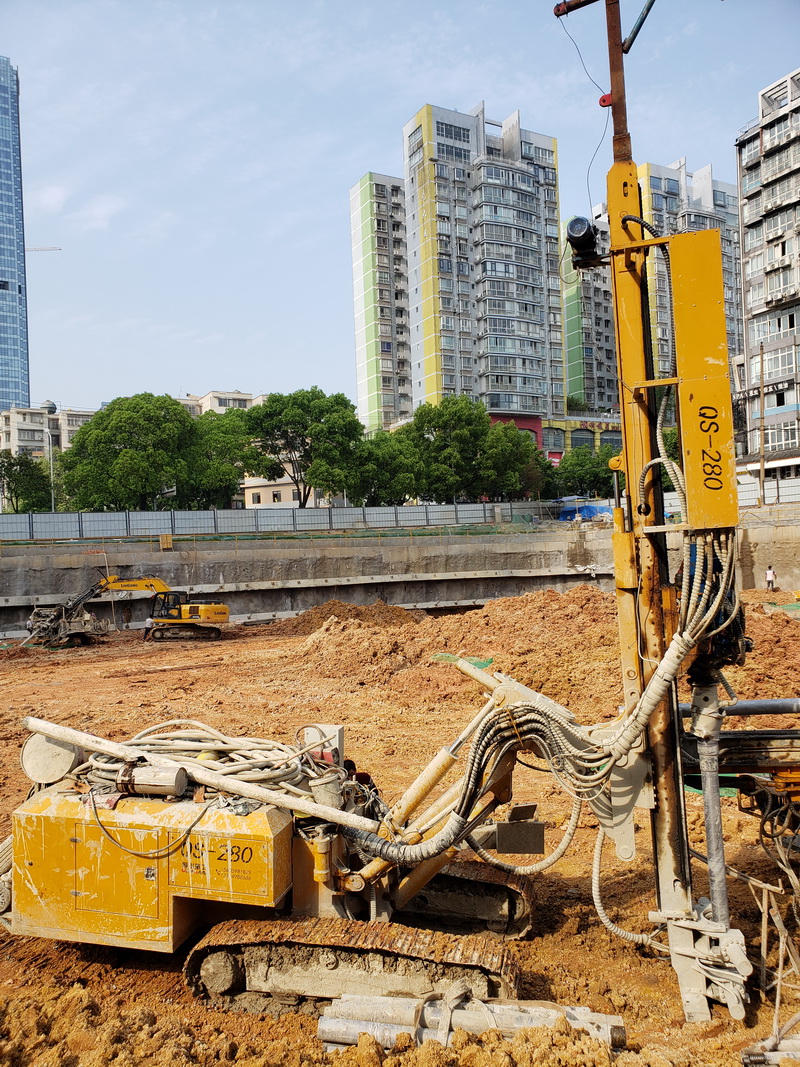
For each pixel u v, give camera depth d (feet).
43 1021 13.93
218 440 173.06
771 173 180.75
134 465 147.64
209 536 132.16
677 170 317.63
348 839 15.47
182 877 14.71
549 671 47.24
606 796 14.61
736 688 40.09
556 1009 13.34
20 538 128.26
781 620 54.08
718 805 13.97
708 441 13.05
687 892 14.20
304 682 56.44
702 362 13.08
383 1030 12.92
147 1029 13.65
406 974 14.08
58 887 15.35
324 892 15.29
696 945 14.07
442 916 18.03
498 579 130.82
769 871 20.40
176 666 68.54
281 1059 12.87
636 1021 14.24
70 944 17.66
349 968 14.33
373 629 67.21
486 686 15.64
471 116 272.92
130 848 14.98
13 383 653.30
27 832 15.56
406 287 290.56
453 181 268.41
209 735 17.54
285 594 118.32
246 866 14.44
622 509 14.70
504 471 194.59
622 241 14.16
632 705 14.38
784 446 181.57
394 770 33.19
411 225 278.87
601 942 17.44
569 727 14.53
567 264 324.80
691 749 15.29
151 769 15.76
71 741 16.42
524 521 182.09
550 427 280.92
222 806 15.10
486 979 13.80
